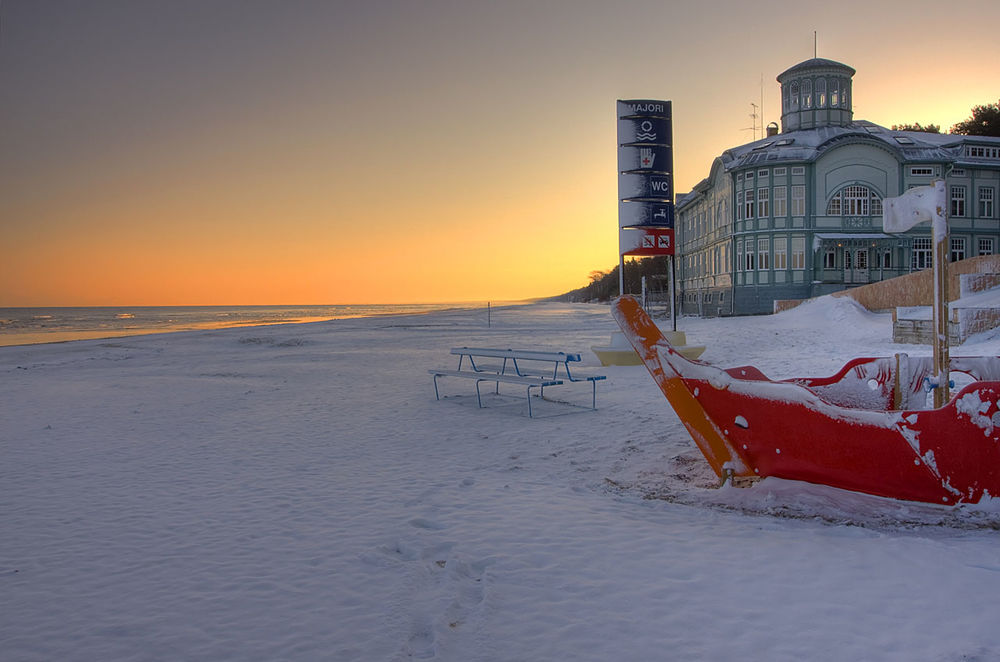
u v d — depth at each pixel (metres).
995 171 44.41
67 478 7.80
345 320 69.75
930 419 5.56
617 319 6.81
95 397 15.16
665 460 8.12
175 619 4.07
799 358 17.95
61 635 3.89
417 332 41.72
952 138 46.91
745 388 6.31
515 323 53.59
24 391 16.48
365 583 4.56
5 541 5.60
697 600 4.11
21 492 7.20
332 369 20.56
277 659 3.56
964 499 5.56
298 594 4.41
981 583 4.14
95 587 4.59
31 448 9.60
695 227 56.31
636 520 5.80
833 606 3.94
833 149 42.06
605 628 3.79
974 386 5.39
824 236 41.44
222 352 29.11
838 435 5.93
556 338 33.00
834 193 42.34
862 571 4.43
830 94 45.97
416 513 6.16
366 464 8.29
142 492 7.14
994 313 18.86
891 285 29.88
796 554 4.79
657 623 3.83
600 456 8.48
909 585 4.17
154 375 19.84
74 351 30.97
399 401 13.62
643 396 13.17
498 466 8.08
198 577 4.73
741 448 6.46
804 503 5.95
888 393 7.27
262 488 7.21
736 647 3.52
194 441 9.93
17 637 3.87
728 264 46.31
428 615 4.05
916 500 5.73
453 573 4.66
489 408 12.39
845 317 27.44
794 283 42.59
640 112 19.48
